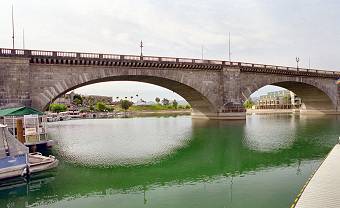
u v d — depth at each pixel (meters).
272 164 31.17
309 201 15.26
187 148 42.69
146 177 27.55
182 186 24.52
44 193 23.16
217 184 24.72
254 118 107.44
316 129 62.22
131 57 63.94
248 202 19.89
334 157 25.25
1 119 40.84
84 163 33.22
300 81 93.81
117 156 37.16
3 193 23.02
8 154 26.22
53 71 56.25
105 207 20.11
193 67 73.00
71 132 67.25
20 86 51.88
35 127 39.69
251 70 82.38
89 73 59.84
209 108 85.75
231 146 43.25
